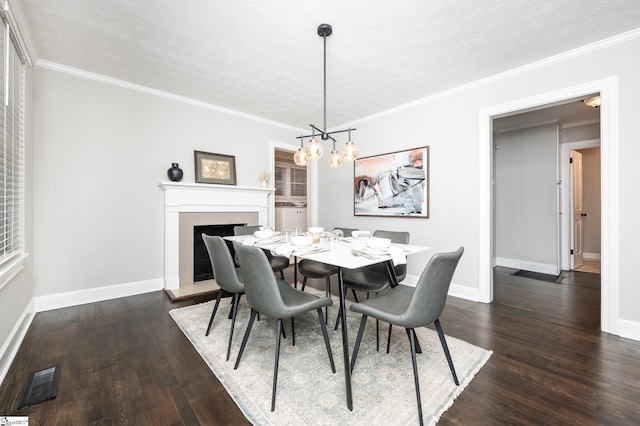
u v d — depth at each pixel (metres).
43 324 2.19
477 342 1.93
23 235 2.07
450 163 3.04
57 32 2.04
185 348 1.84
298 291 1.74
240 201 3.69
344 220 4.30
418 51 2.27
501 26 1.95
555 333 2.07
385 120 3.68
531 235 4.35
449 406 1.30
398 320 1.29
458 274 2.98
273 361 1.69
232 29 2.00
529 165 4.38
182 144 3.30
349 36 2.07
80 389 1.42
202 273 3.48
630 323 2.00
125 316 2.37
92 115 2.70
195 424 1.20
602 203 2.12
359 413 1.26
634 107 1.99
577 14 1.82
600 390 1.41
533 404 1.31
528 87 2.49
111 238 2.82
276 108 3.64
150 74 2.71
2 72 1.64
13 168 1.87
